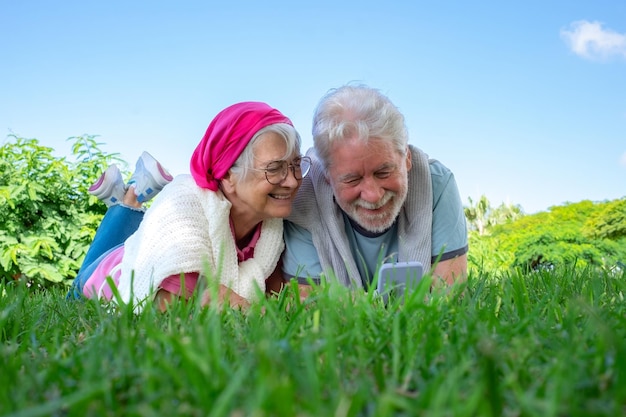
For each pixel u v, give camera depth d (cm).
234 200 255
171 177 340
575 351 93
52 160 664
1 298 185
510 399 73
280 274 288
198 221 243
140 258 240
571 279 204
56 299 221
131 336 113
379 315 134
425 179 267
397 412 72
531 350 94
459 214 280
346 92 245
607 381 79
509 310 143
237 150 241
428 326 112
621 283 176
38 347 123
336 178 247
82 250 630
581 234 1234
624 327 115
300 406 70
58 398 81
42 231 630
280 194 251
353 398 68
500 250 1242
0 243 606
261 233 269
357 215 255
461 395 77
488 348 74
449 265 264
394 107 245
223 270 247
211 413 66
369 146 236
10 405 71
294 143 246
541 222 1364
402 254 269
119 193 341
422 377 87
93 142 686
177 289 235
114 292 139
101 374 86
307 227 276
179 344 81
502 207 2027
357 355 99
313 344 98
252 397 68
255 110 243
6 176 646
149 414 68
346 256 268
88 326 148
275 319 117
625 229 1214
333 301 127
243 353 104
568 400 69
